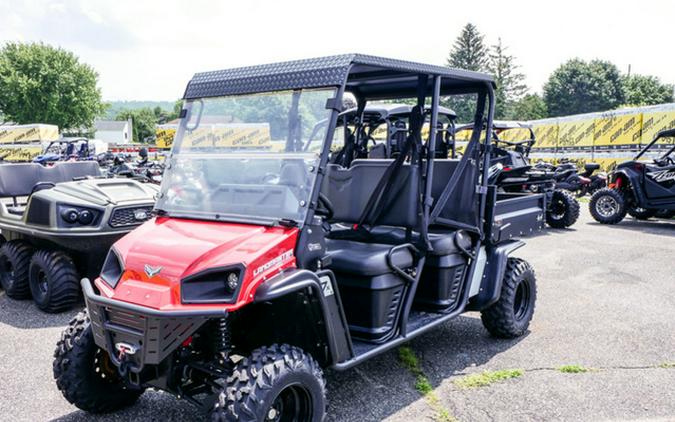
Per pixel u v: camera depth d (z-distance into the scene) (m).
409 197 3.37
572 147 16.17
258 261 2.49
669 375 3.66
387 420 3.09
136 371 2.51
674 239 8.38
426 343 4.25
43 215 4.97
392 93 4.23
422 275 3.76
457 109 13.77
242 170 3.00
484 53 56.34
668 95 58.38
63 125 47.62
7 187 5.86
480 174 3.98
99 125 88.38
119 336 2.55
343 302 3.29
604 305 5.15
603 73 54.62
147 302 2.46
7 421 3.11
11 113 45.72
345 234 3.71
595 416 3.13
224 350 2.59
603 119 15.05
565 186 11.34
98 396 3.05
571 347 4.15
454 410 3.20
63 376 2.96
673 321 4.71
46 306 4.97
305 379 2.56
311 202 2.72
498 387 3.49
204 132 3.19
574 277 6.16
